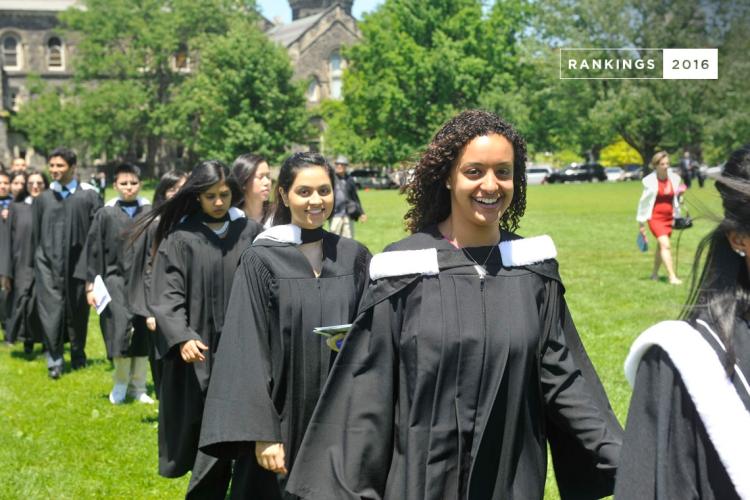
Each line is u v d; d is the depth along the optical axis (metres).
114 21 66.44
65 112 66.62
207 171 5.65
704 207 2.47
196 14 67.81
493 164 3.22
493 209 3.25
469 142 3.23
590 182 62.34
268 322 4.55
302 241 4.70
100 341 11.68
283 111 63.38
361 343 3.31
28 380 9.45
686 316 2.43
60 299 9.55
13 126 71.12
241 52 62.72
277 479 4.50
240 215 5.86
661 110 51.84
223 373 4.15
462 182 3.24
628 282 14.09
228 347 4.27
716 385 2.25
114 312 8.26
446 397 3.17
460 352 3.18
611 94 52.91
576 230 24.17
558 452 3.32
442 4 59.81
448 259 3.29
